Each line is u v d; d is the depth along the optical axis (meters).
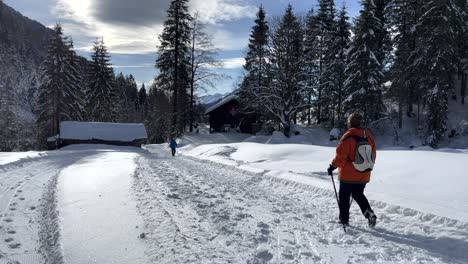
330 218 6.72
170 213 6.70
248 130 52.69
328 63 44.25
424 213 6.41
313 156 16.52
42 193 8.61
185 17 46.56
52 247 5.09
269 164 15.60
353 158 6.14
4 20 161.50
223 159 18.20
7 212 6.85
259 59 43.00
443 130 36.34
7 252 4.91
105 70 58.38
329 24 46.03
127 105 105.62
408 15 40.06
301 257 4.79
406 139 39.62
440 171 9.67
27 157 18.00
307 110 49.84
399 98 40.75
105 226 5.94
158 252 4.84
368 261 4.66
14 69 127.12
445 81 35.75
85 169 13.26
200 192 8.84
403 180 9.58
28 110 101.69
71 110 51.75
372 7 38.16
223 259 4.63
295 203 7.93
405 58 39.16
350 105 38.94
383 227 6.15
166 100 52.88
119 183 9.71
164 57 47.06
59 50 49.34
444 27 35.19
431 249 5.09
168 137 54.44
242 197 8.45
